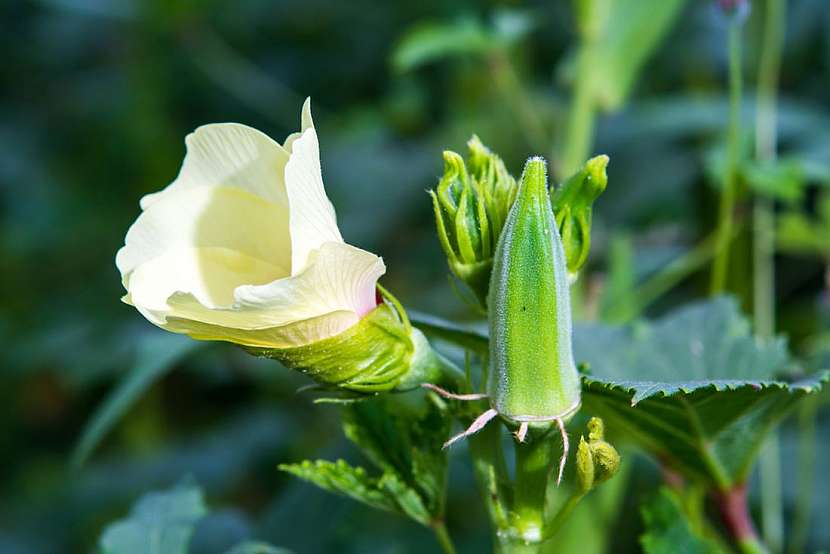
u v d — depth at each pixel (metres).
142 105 1.46
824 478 0.94
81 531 1.24
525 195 0.52
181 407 1.40
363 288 0.54
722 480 0.64
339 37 1.68
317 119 1.61
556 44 1.51
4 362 1.45
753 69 1.29
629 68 0.88
